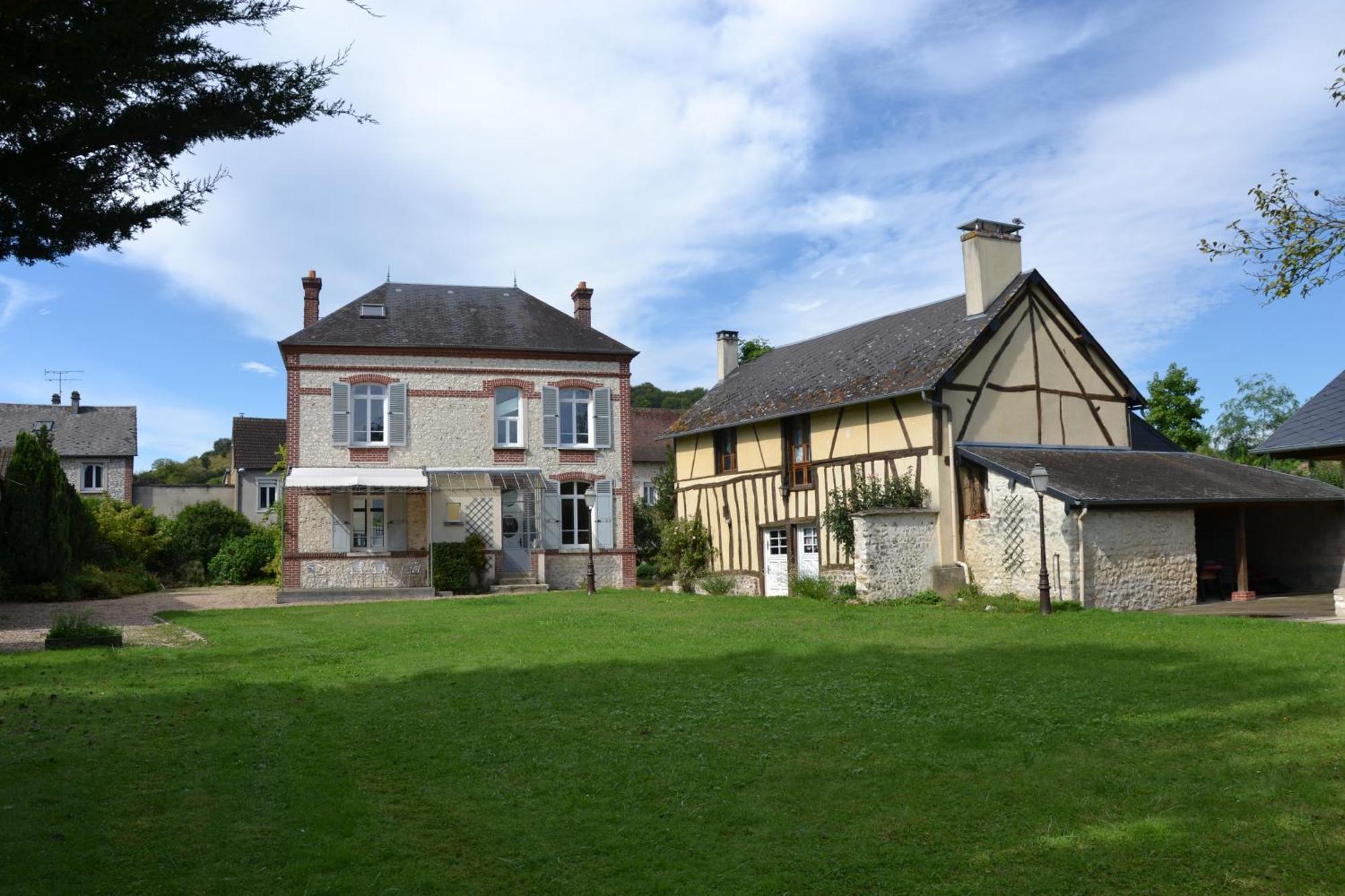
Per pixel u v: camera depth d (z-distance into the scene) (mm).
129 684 10141
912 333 22750
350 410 26609
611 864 5211
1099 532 17656
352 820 5898
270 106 6340
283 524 25938
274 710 8859
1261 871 4910
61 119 5953
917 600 19047
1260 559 22172
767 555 24469
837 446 22281
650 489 43719
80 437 42156
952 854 5258
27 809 5984
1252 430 38500
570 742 7641
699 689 9711
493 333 28219
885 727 7949
